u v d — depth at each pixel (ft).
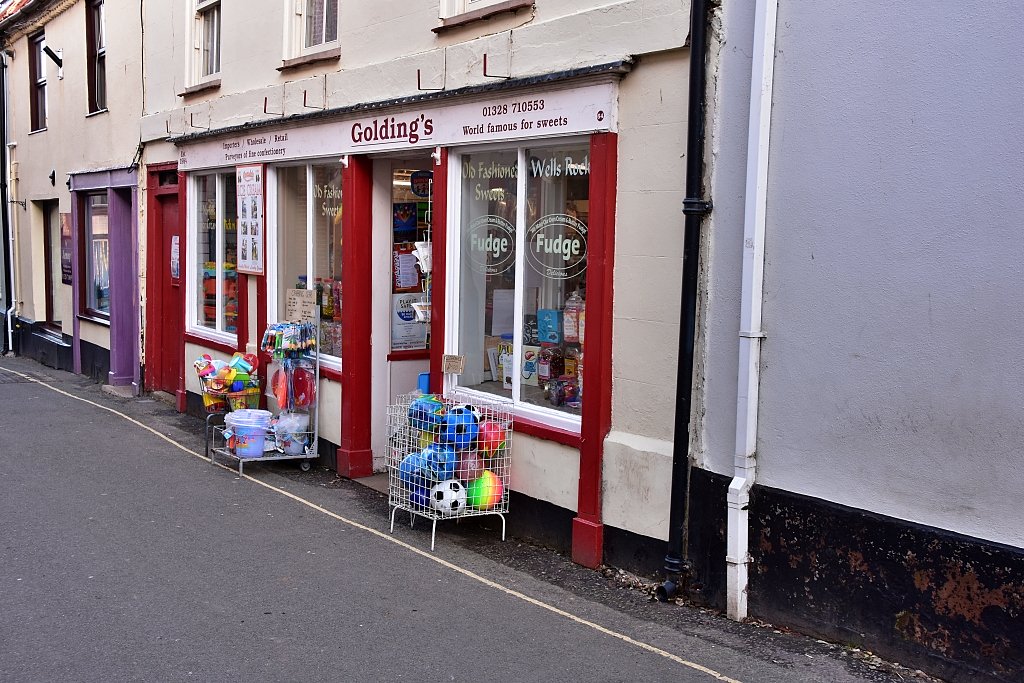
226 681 14.19
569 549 20.08
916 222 14.07
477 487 20.95
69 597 17.40
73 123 48.62
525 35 20.25
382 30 25.22
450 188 23.04
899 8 14.12
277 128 29.81
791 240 15.71
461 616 16.96
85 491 24.75
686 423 17.30
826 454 15.40
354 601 17.60
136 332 42.27
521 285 21.43
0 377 48.06
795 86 15.55
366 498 24.93
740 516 16.42
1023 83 12.82
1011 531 13.23
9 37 57.26
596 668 14.82
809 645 15.43
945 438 13.88
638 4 17.81
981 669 13.52
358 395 26.86
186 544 20.65
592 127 18.75
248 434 26.99
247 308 32.60
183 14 36.24
